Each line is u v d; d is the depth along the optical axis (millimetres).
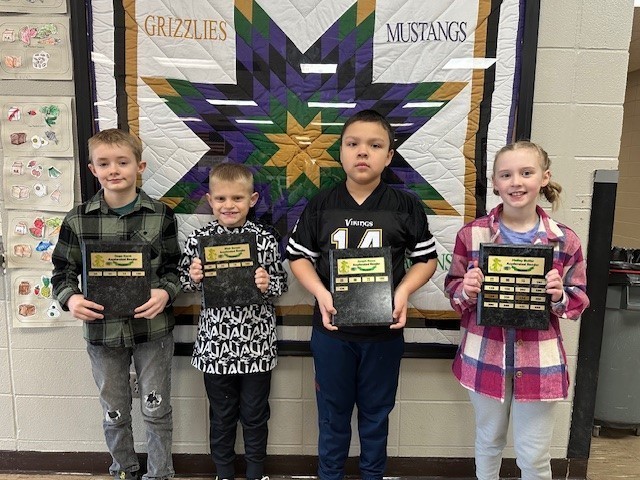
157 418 1578
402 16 1554
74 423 1799
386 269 1368
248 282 1470
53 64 1594
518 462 1434
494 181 1384
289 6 1557
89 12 1554
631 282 1874
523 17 1532
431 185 1629
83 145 1609
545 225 1360
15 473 1816
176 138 1619
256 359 1525
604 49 1568
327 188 1606
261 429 1626
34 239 1670
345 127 1432
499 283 1304
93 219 1505
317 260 1488
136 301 1442
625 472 1830
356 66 1580
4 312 1729
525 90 1557
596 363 1706
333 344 1461
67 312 1723
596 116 1602
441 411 1761
